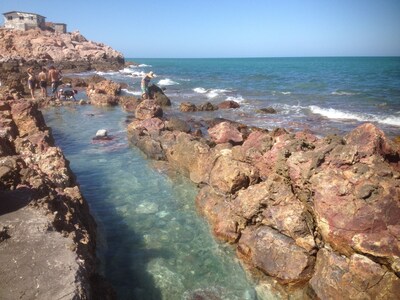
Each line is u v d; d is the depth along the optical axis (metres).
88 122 19.92
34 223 5.05
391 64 109.19
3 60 53.00
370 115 21.03
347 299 5.42
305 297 6.02
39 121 13.89
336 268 5.69
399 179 5.92
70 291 3.80
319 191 6.25
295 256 6.24
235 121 20.33
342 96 30.86
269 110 23.27
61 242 4.71
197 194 9.97
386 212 5.54
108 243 7.66
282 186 7.27
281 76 58.41
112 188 10.70
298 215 6.61
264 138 9.48
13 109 13.06
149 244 7.63
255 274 6.63
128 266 6.83
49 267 4.19
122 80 47.38
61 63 65.94
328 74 62.28
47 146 10.81
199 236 7.97
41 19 88.25
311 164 6.77
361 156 6.43
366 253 5.45
